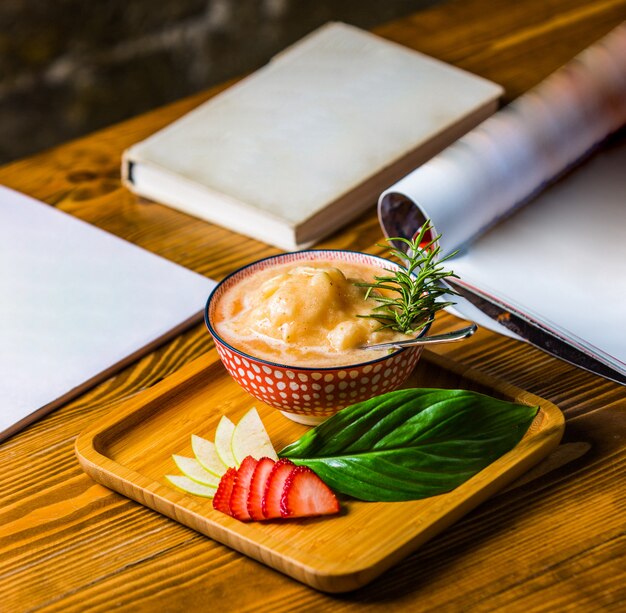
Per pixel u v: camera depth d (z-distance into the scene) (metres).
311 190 1.08
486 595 0.79
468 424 0.85
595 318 0.94
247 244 1.08
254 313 0.88
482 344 0.97
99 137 1.24
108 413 0.91
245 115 1.18
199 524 0.83
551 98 1.09
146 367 0.96
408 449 0.84
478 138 1.04
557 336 0.94
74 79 1.97
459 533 0.82
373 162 1.10
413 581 0.80
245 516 0.82
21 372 0.95
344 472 0.84
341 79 1.23
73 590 0.81
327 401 0.85
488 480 0.83
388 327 0.86
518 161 1.03
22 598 0.81
